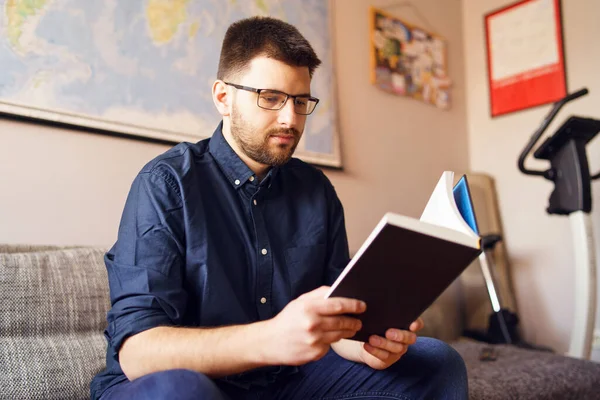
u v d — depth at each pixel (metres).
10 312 1.12
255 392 0.95
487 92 2.94
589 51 2.51
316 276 1.13
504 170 2.83
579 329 2.04
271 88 1.01
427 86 2.79
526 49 2.77
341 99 2.35
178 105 1.75
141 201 0.92
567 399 1.47
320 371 1.01
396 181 2.54
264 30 1.04
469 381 1.45
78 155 1.52
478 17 3.01
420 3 2.83
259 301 1.03
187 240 0.93
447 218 0.72
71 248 1.40
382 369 0.96
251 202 1.09
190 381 0.66
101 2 1.60
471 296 2.61
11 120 1.40
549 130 2.64
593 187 2.46
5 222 1.37
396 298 0.71
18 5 1.43
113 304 0.86
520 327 2.67
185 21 1.80
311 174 1.26
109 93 1.59
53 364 1.10
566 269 2.53
